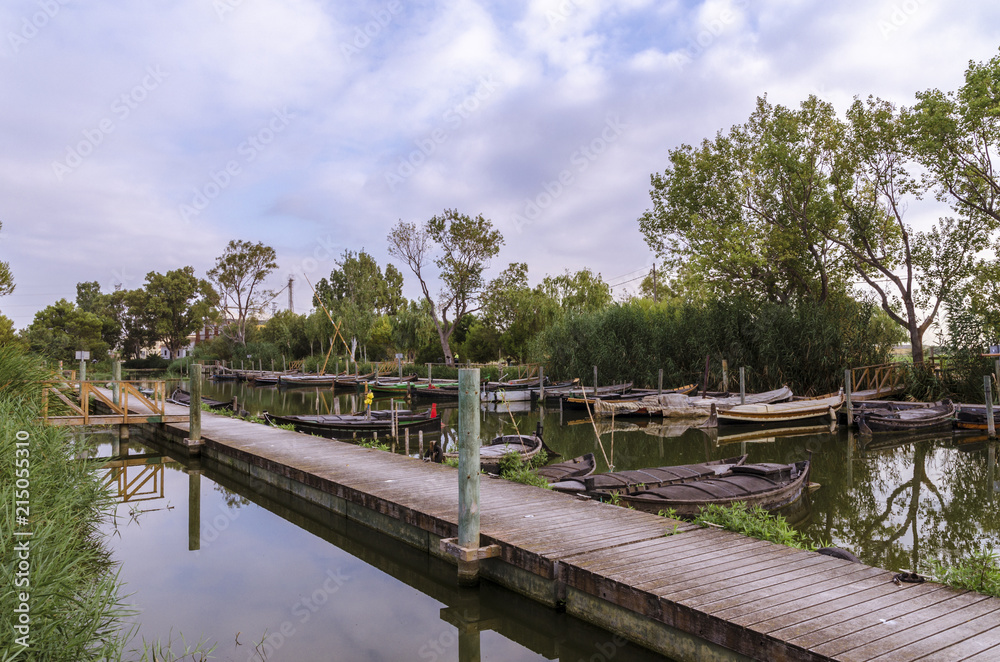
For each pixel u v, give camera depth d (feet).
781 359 88.43
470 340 157.69
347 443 45.75
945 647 13.10
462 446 20.76
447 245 150.51
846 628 13.98
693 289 106.32
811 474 43.42
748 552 19.57
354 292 179.42
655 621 16.10
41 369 40.52
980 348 78.95
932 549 26.89
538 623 19.34
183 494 38.58
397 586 23.50
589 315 111.65
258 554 27.07
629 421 76.13
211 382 177.37
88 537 27.43
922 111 78.38
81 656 14.24
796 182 89.15
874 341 89.71
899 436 61.62
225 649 17.97
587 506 25.89
